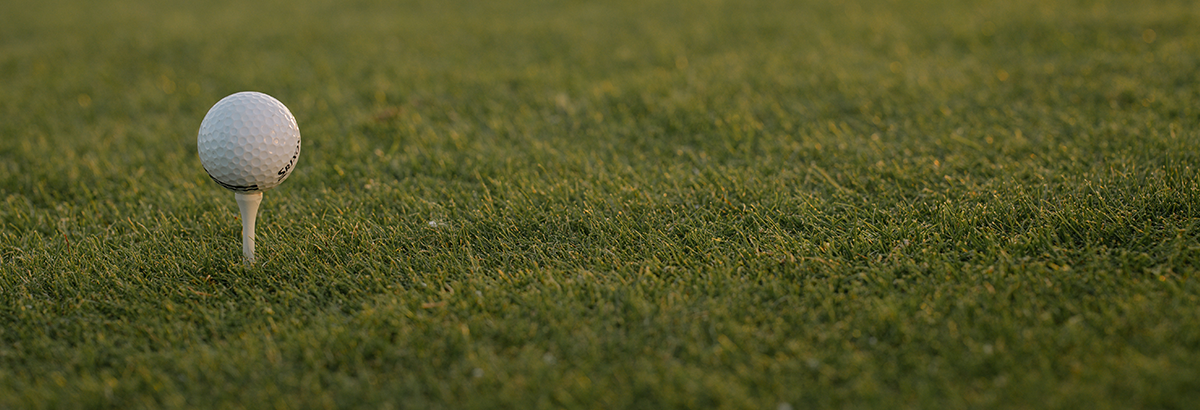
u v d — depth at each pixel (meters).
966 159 3.59
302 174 3.86
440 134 4.48
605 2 8.88
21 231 3.31
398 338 2.34
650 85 5.21
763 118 4.52
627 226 3.02
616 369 2.16
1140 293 2.30
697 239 2.90
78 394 2.13
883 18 7.07
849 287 2.50
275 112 2.51
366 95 5.38
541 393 2.08
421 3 9.41
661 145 4.14
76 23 8.88
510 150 4.09
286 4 9.74
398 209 3.38
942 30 6.44
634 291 2.56
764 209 3.12
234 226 3.19
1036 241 2.64
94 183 3.88
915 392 1.99
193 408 2.10
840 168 3.62
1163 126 3.77
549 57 6.39
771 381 2.06
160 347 2.39
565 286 2.61
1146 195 2.87
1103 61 5.03
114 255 2.93
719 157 3.91
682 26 7.35
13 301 2.65
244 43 7.41
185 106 5.41
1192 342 2.06
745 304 2.42
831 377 2.08
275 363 2.24
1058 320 2.25
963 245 2.68
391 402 2.08
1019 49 5.65
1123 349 2.06
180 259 2.90
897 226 2.89
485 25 7.84
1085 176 3.19
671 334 2.32
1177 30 5.76
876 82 5.00
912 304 2.33
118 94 5.74
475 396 2.08
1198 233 2.62
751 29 7.03
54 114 5.25
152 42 7.53
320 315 2.50
